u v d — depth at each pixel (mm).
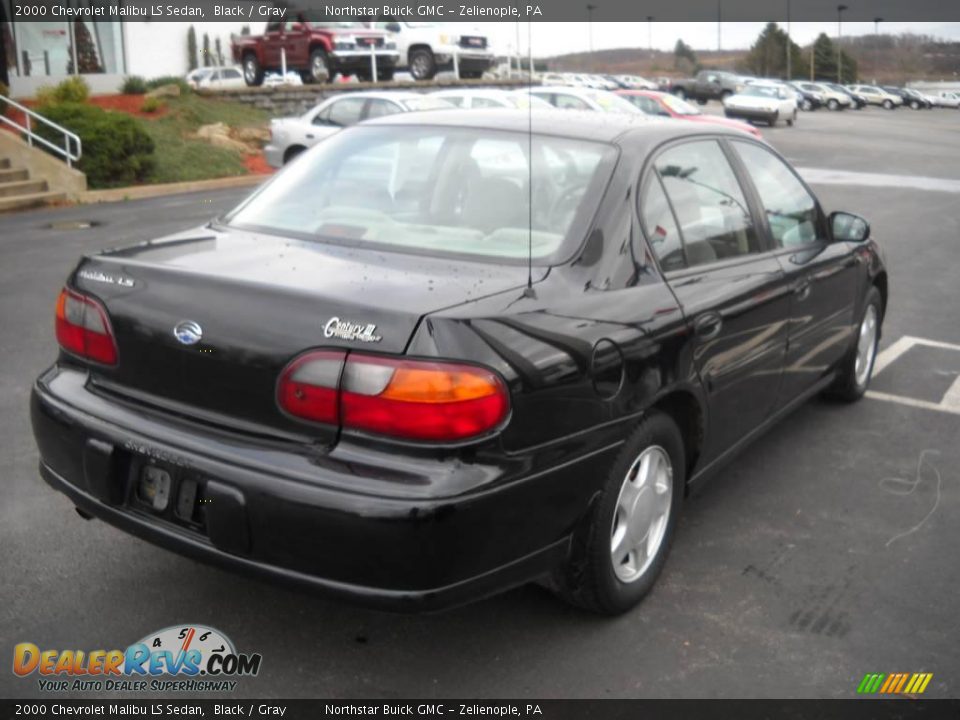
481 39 25781
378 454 2799
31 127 16609
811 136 32531
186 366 3059
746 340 4016
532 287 3146
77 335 3340
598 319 3207
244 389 2955
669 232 3727
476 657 3293
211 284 3070
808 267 4609
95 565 3814
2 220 13352
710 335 3705
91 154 16438
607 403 3188
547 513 3016
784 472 4902
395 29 24672
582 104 19062
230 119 22469
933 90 79625
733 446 4203
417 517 2695
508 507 2855
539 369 2941
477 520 2775
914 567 3984
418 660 3271
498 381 2824
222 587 3674
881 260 5750
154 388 3162
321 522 2754
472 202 3607
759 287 4105
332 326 2844
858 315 5484
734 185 4305
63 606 3527
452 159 3783
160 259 3316
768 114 37156
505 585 2982
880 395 6121
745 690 3156
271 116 23906
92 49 27594
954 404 5988
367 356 2787
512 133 3846
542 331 3008
